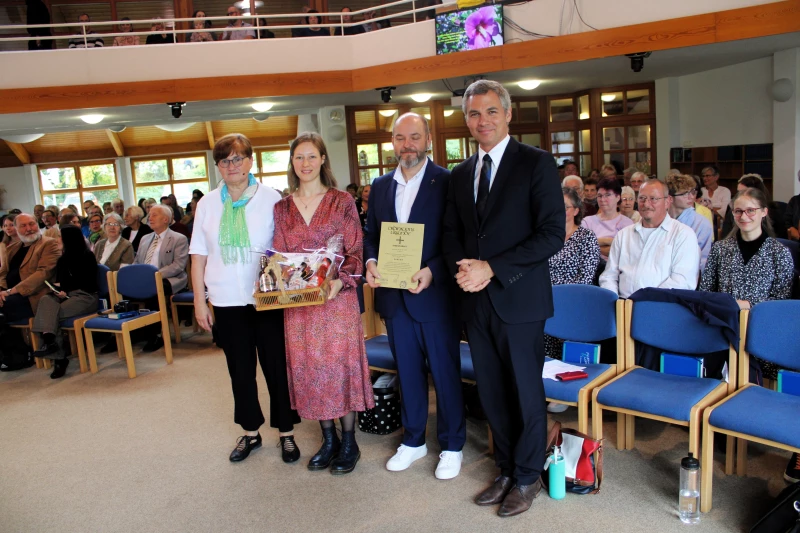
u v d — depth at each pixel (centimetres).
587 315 316
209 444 348
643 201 323
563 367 306
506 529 245
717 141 824
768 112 751
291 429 319
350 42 798
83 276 519
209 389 443
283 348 312
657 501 258
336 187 304
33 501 296
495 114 254
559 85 871
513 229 254
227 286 309
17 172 1324
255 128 1341
